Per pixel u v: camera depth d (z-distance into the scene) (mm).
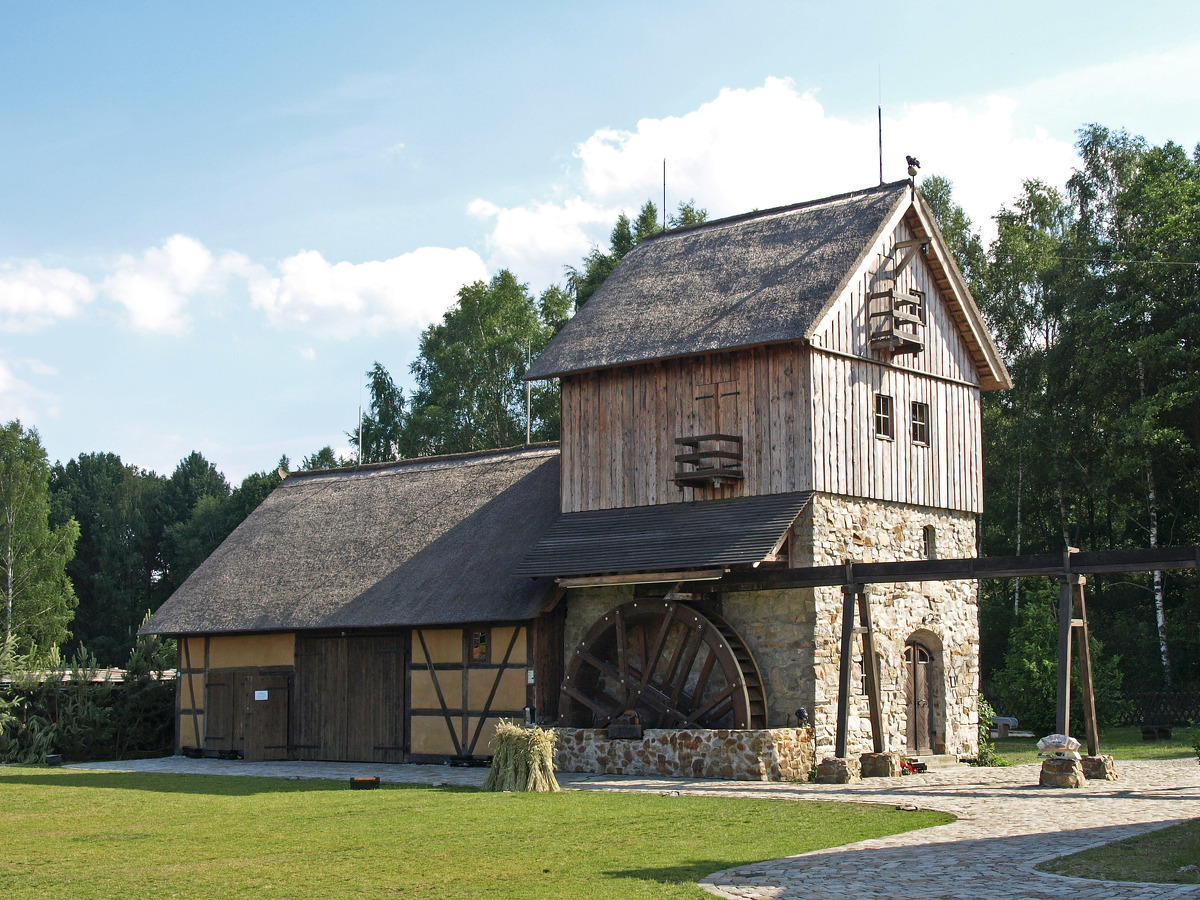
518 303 41531
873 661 16953
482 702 19984
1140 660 29812
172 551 62156
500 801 13695
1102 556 14922
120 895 8469
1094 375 30172
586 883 8688
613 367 20250
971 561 15703
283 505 26500
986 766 19500
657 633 18906
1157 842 9789
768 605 17906
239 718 23062
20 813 13562
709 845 10359
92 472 64812
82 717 23594
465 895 8312
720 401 19094
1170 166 32000
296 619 21969
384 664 21375
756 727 17438
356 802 13898
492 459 24516
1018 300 34281
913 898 8055
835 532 18266
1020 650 25859
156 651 25109
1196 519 31812
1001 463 33219
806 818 11945
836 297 18359
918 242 20109
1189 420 29688
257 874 9219
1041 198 35875
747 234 21266
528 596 19328
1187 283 29656
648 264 22094
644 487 19812
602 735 18125
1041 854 9555
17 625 37906
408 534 23047
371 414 44188
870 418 19281
